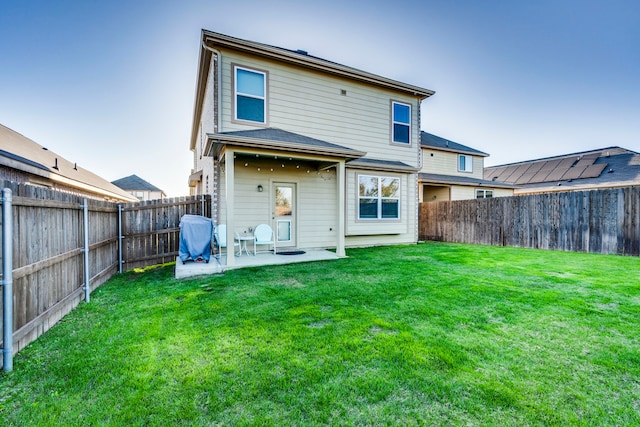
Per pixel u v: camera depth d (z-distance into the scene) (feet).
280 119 25.82
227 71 23.52
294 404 6.07
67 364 7.77
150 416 5.79
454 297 12.75
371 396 6.28
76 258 12.84
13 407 6.14
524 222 30.14
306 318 10.57
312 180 27.73
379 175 30.91
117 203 20.59
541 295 12.92
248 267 19.58
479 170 60.13
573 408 5.85
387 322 10.09
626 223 23.50
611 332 9.19
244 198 24.81
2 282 7.63
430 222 40.45
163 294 14.01
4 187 8.13
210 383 6.81
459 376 6.93
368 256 24.04
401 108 32.83
